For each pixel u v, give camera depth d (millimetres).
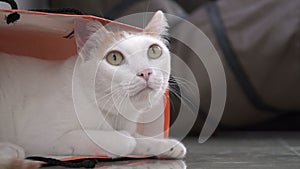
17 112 1022
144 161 1068
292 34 2006
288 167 988
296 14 2045
